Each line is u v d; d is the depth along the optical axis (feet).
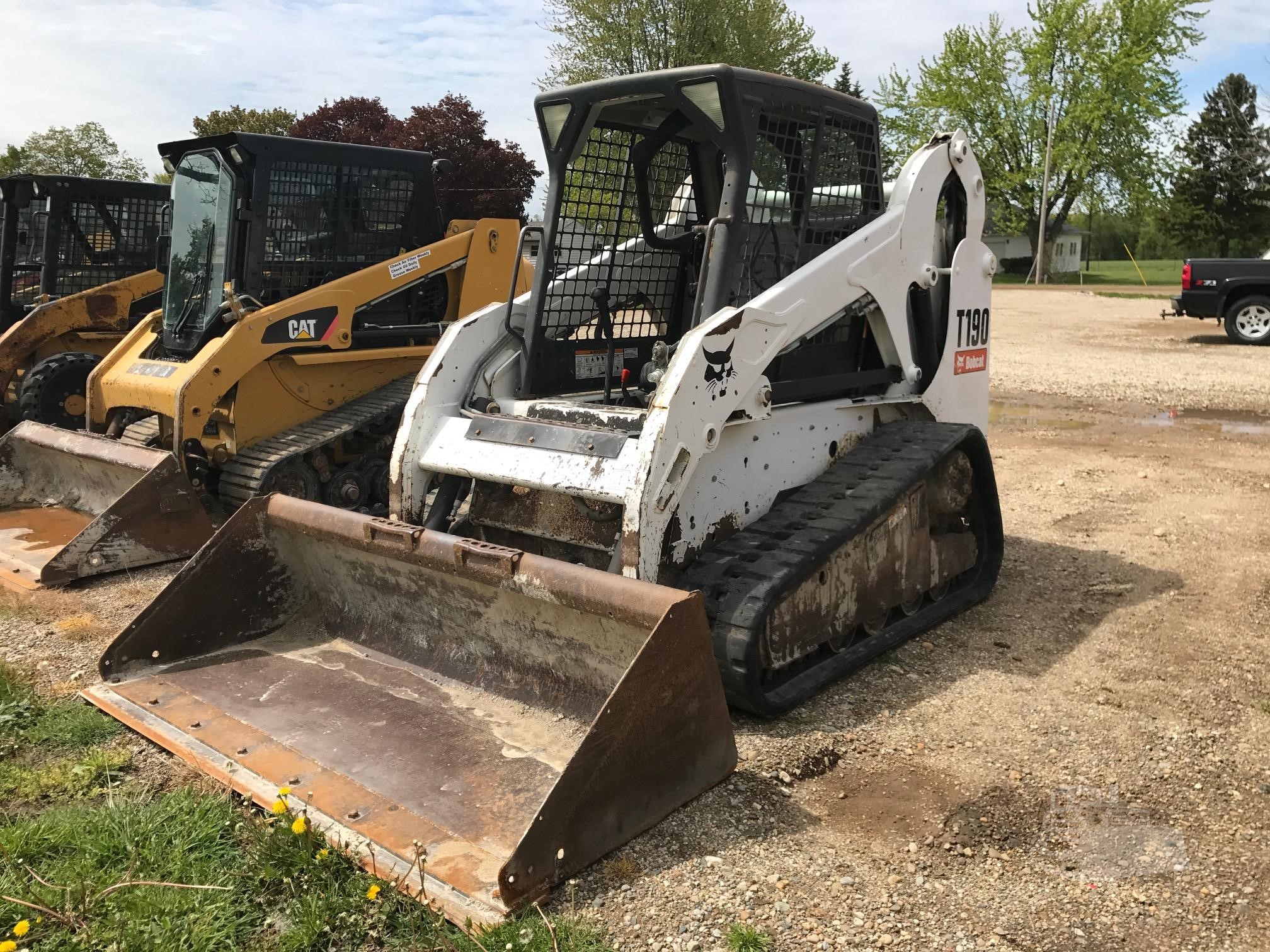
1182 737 13.20
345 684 13.64
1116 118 147.54
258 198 23.02
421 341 25.49
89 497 22.85
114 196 31.78
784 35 99.91
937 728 13.47
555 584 11.51
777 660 13.75
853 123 16.81
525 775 11.39
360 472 23.86
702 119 14.57
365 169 24.76
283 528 14.74
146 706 13.14
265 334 22.33
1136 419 34.99
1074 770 12.39
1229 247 192.44
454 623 13.69
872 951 9.09
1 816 11.20
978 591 18.11
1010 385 41.88
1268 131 185.88
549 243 16.42
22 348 28.84
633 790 10.52
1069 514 23.79
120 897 9.68
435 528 15.66
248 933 9.33
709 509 14.42
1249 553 20.72
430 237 26.18
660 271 18.07
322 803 10.88
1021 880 10.22
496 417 15.46
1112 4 147.13
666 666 10.61
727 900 9.77
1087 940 9.28
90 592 18.76
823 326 15.70
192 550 20.43
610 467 13.38
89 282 31.68
